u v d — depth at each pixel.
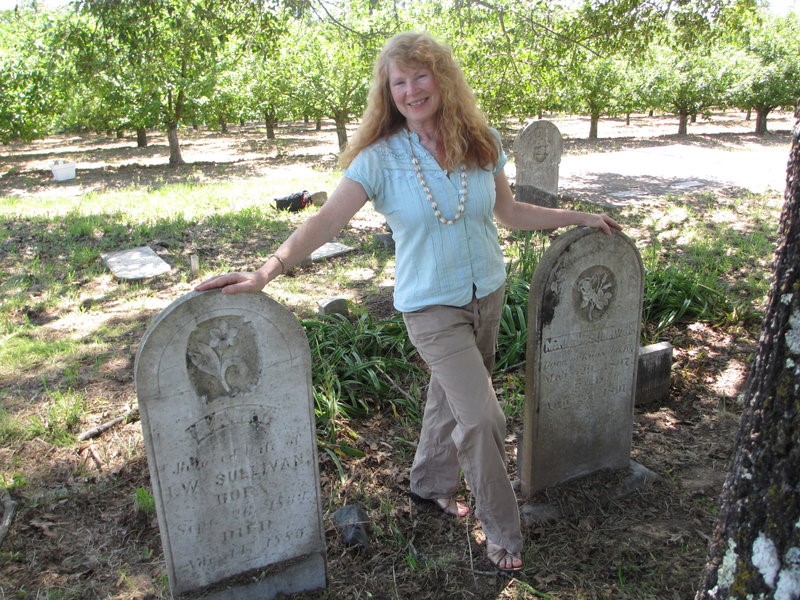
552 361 3.07
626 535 3.02
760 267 6.63
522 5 10.30
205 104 18.64
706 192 10.95
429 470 3.10
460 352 2.54
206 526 2.51
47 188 14.64
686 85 23.09
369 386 4.29
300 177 14.68
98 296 6.26
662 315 5.35
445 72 2.39
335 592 2.72
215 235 8.49
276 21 9.48
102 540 3.02
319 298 6.03
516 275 6.00
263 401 2.46
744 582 1.82
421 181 2.45
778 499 1.73
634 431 3.96
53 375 4.60
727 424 3.98
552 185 9.47
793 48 23.53
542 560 2.86
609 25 9.54
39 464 3.58
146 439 2.30
